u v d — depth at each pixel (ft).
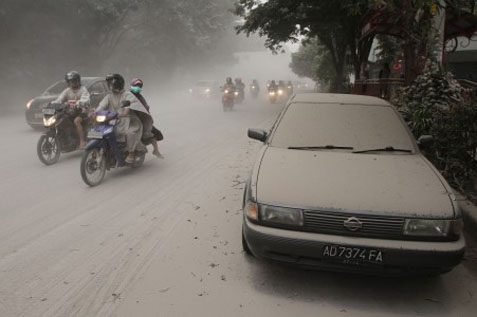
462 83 31.14
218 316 10.10
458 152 17.95
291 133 14.53
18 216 16.34
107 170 24.29
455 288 11.71
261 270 12.38
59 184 20.90
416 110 21.22
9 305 10.36
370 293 11.38
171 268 12.37
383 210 10.39
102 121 21.40
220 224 15.85
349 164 12.50
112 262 12.68
